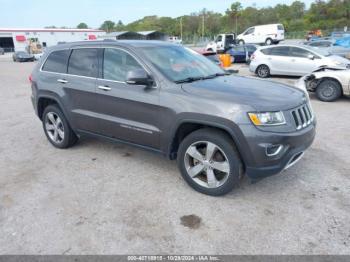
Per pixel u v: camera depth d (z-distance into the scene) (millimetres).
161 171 4227
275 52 13414
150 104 3658
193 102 3350
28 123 6957
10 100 10039
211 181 3471
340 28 65625
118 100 3980
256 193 3594
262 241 2803
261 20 83625
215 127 3328
